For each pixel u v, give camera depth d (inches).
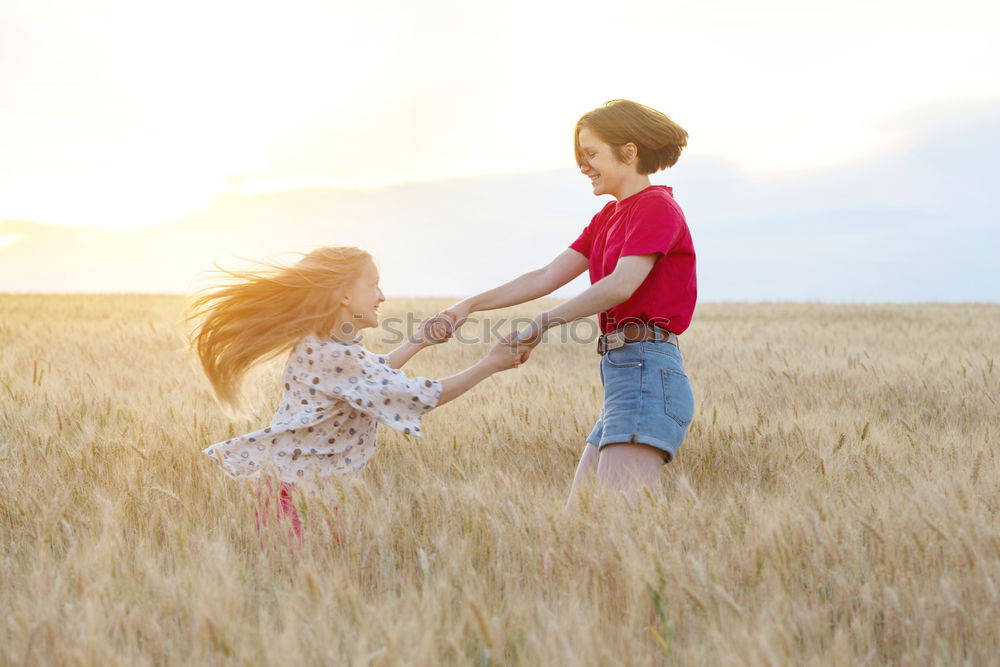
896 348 424.8
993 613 94.4
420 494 132.0
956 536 107.3
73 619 89.8
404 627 89.1
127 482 142.1
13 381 256.7
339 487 122.0
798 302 1133.1
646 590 96.4
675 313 130.3
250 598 101.0
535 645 87.0
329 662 80.9
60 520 122.2
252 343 127.6
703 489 161.3
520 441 188.1
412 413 125.9
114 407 211.6
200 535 120.7
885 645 95.1
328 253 128.2
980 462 148.5
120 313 658.8
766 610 94.3
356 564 111.8
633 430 127.6
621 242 129.4
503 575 108.7
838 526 113.8
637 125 129.3
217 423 194.4
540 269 150.5
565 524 112.7
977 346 435.2
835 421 211.8
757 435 188.5
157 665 89.1
